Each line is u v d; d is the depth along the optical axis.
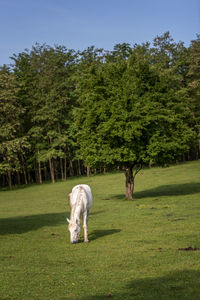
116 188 35.22
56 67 55.66
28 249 10.45
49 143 58.00
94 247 10.18
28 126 57.56
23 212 22.75
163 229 12.55
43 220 17.80
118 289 6.24
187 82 54.31
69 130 53.62
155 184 34.84
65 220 17.45
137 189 32.88
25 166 56.75
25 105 55.28
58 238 12.33
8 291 6.34
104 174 52.72
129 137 22.55
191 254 8.43
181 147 24.56
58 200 29.34
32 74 56.06
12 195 38.94
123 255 8.85
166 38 55.06
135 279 6.76
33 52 56.16
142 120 23.34
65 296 6.00
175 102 26.69
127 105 24.11
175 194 26.34
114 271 7.41
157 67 27.64
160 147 23.80
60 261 8.63
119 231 12.90
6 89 45.88
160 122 24.61
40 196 34.62
